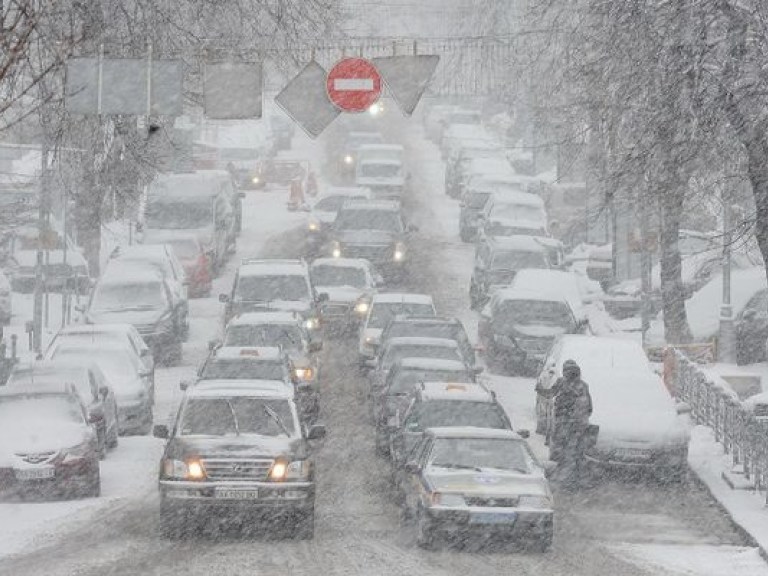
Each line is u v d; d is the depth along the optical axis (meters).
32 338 112.88
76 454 68.44
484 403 72.12
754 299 111.44
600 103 74.56
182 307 123.44
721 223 133.00
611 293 135.38
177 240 148.38
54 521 63.38
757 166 67.25
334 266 131.38
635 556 58.41
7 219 116.06
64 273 120.50
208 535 61.12
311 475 60.66
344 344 122.81
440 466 60.97
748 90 66.19
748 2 66.44
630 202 89.50
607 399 78.44
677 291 108.06
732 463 78.06
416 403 72.00
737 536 63.28
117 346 93.38
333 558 56.72
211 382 66.25
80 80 48.22
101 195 80.38
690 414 93.19
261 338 97.81
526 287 118.75
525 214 160.62
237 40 75.00
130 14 69.69
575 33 81.75
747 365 108.50
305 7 79.88
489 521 58.28
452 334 104.56
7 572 53.28
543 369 90.50
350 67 53.03
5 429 69.44
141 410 90.38
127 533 61.16
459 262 164.88
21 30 50.38
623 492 74.44
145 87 48.34
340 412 95.75
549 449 83.31
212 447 60.12
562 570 55.22
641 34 69.31
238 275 120.75
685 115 67.44
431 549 58.94
